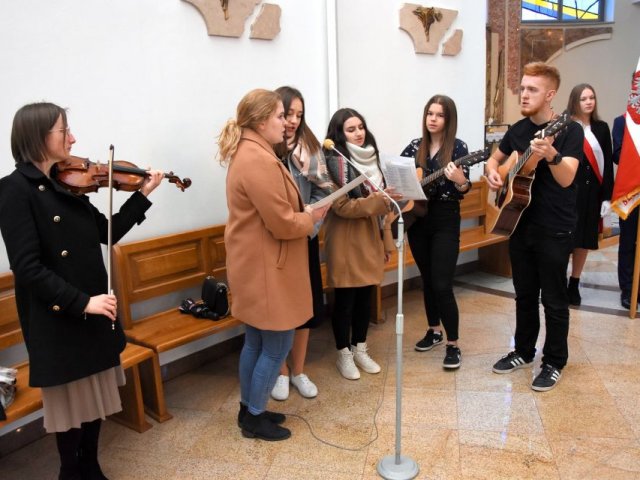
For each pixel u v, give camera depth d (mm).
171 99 2713
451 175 2510
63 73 2314
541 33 7289
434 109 2680
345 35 3516
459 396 2549
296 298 2051
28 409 1871
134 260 2584
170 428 2387
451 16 4137
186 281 2811
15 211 1518
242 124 1958
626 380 2623
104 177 1763
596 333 3229
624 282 3662
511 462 2031
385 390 2650
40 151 1551
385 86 3828
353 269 2586
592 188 3586
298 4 3227
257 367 2150
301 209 2053
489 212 4406
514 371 2773
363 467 2047
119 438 2318
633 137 3236
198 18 2770
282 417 2379
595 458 2031
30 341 1610
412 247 2951
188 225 2875
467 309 3762
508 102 6770
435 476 1969
